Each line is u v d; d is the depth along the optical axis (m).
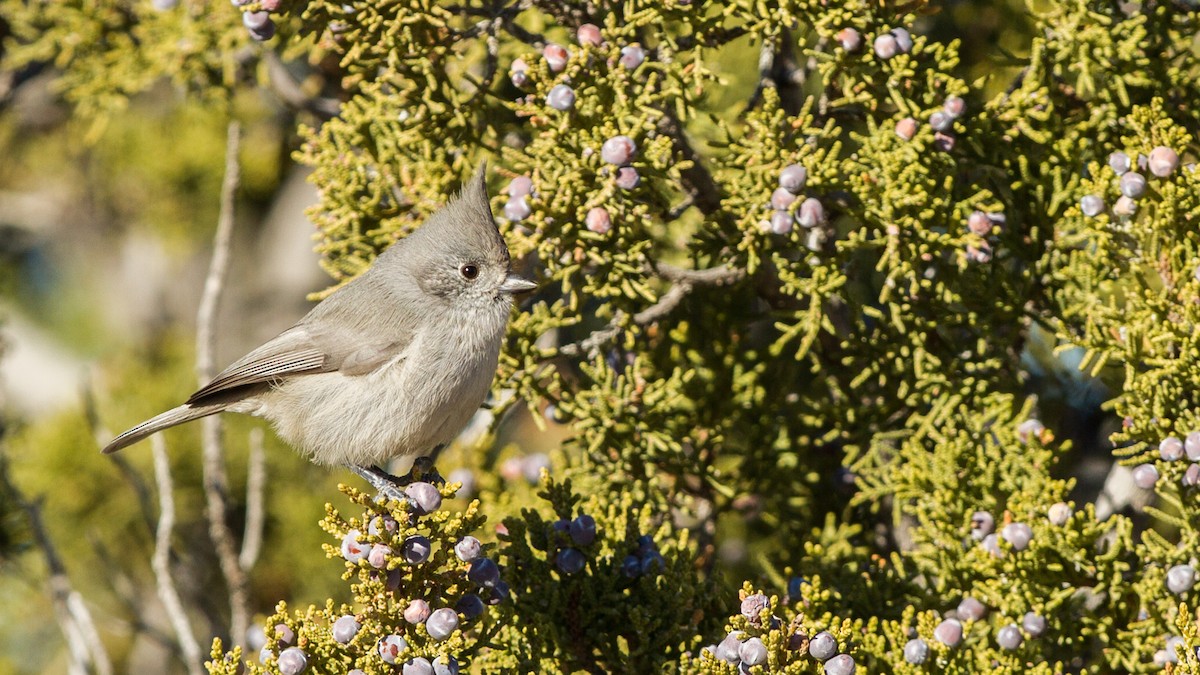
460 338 9.42
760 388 10.81
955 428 9.63
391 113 9.95
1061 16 9.38
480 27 9.68
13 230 20.52
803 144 9.10
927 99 9.24
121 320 21.45
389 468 14.48
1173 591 8.16
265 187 18.00
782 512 11.09
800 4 9.09
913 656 8.03
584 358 10.68
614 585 8.44
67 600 11.22
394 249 9.71
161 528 10.77
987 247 9.17
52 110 18.30
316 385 9.68
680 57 10.10
